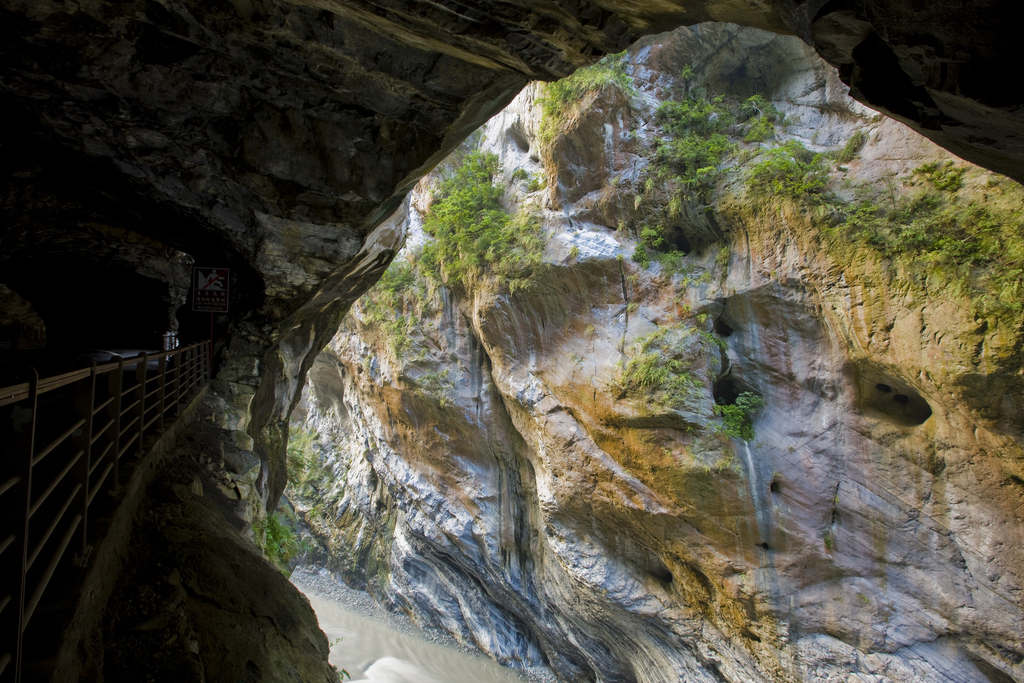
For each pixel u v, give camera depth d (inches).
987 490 510.0
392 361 932.0
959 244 497.0
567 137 723.4
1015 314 454.6
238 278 438.3
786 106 692.7
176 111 233.9
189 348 316.2
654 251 698.8
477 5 183.5
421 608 1026.7
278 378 514.3
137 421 192.9
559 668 882.1
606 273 704.4
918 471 553.6
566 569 761.0
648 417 645.9
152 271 577.9
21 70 209.5
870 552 579.2
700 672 683.4
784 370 627.2
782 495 607.8
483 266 783.7
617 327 697.6
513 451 861.2
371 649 896.9
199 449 285.6
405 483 985.5
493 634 945.5
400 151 261.3
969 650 528.1
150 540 168.4
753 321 641.6
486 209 800.9
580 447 708.0
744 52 705.6
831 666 578.9
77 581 111.4
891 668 553.3
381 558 1113.4
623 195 700.7
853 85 191.3
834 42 178.7
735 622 629.6
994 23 141.3
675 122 695.1
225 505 245.4
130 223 386.6
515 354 777.6
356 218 301.7
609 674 820.6
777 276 613.3
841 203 582.6
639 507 661.3
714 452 621.3
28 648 92.4
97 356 421.7
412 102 241.9
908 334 521.7
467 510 916.0
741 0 169.0
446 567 1000.2
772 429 625.9
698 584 655.1
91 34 196.1
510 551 872.3
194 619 145.5
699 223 676.1
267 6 193.6
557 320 744.3
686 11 176.6
